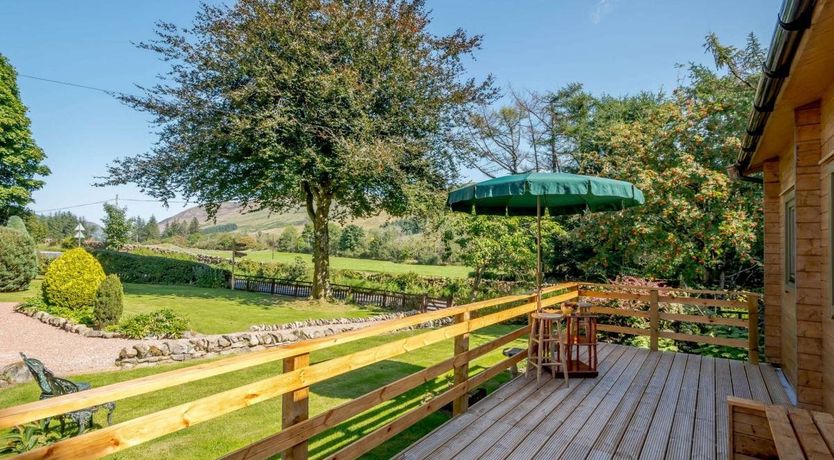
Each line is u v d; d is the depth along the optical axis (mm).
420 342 3369
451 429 3494
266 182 13859
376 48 14211
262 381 2127
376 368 6980
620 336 8008
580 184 4055
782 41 2510
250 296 17297
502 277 14883
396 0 14508
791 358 4895
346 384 6105
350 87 13312
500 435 3393
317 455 3695
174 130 14703
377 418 4578
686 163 10758
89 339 8211
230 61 13828
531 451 3131
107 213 28438
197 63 14070
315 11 13867
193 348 7816
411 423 3184
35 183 24656
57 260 10570
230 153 14578
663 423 3693
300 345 2338
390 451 3799
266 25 13297
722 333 7645
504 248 13023
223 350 8195
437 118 15117
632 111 19109
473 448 3160
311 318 12609
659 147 11734
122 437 1582
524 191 4078
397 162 14016
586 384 4742
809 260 3820
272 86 13352
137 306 12789
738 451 2637
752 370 5438
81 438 1469
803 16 2193
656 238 10852
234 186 15664
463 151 16000
